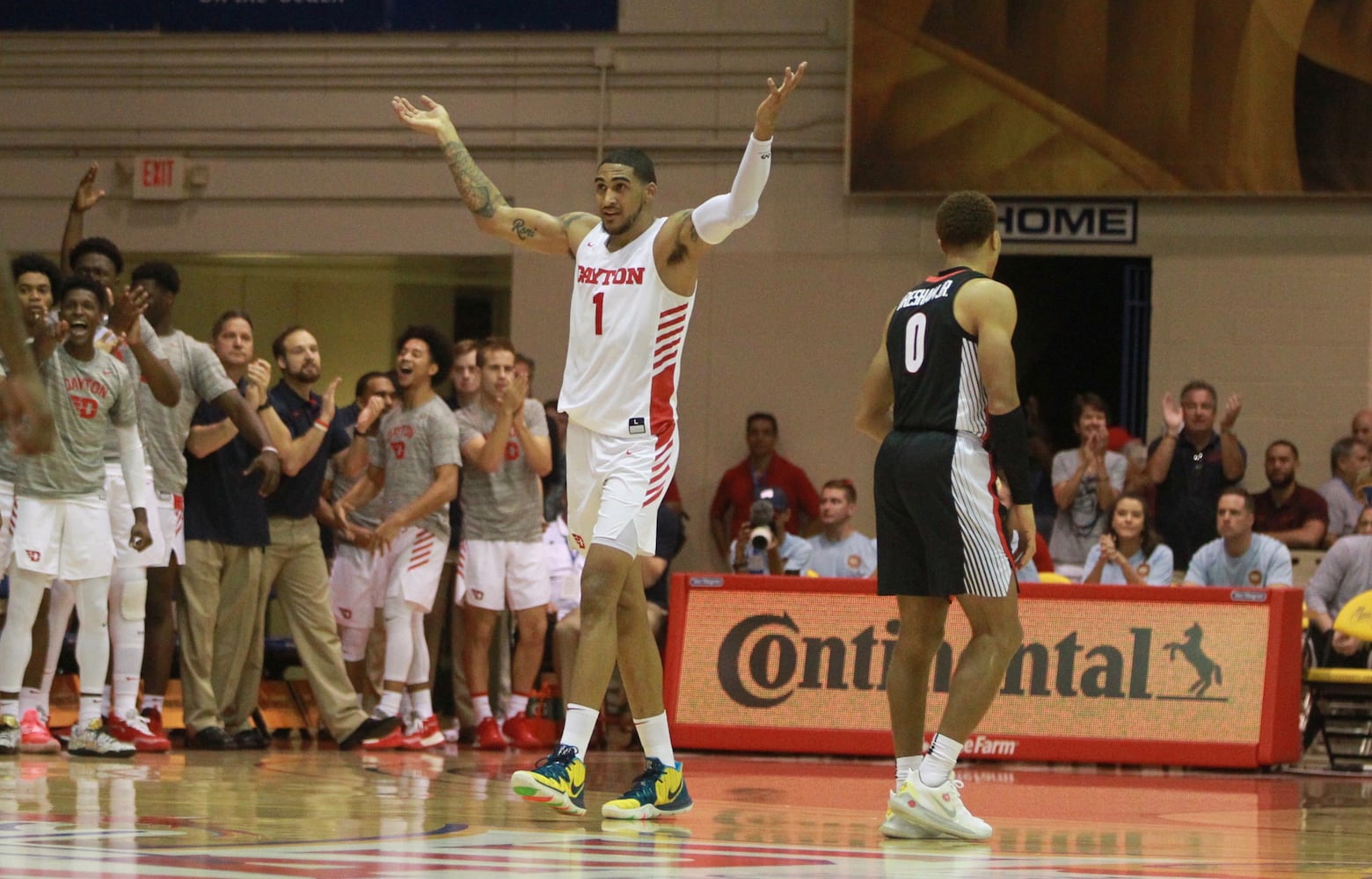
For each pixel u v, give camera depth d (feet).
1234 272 93.86
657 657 39.22
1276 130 91.76
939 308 37.19
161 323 62.03
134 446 56.90
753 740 64.44
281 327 110.42
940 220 38.65
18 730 55.57
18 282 55.36
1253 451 93.71
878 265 97.40
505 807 39.24
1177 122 92.73
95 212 103.35
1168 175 92.89
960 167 94.68
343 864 26.68
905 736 37.86
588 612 37.09
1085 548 83.46
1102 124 93.45
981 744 62.69
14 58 104.12
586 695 36.76
